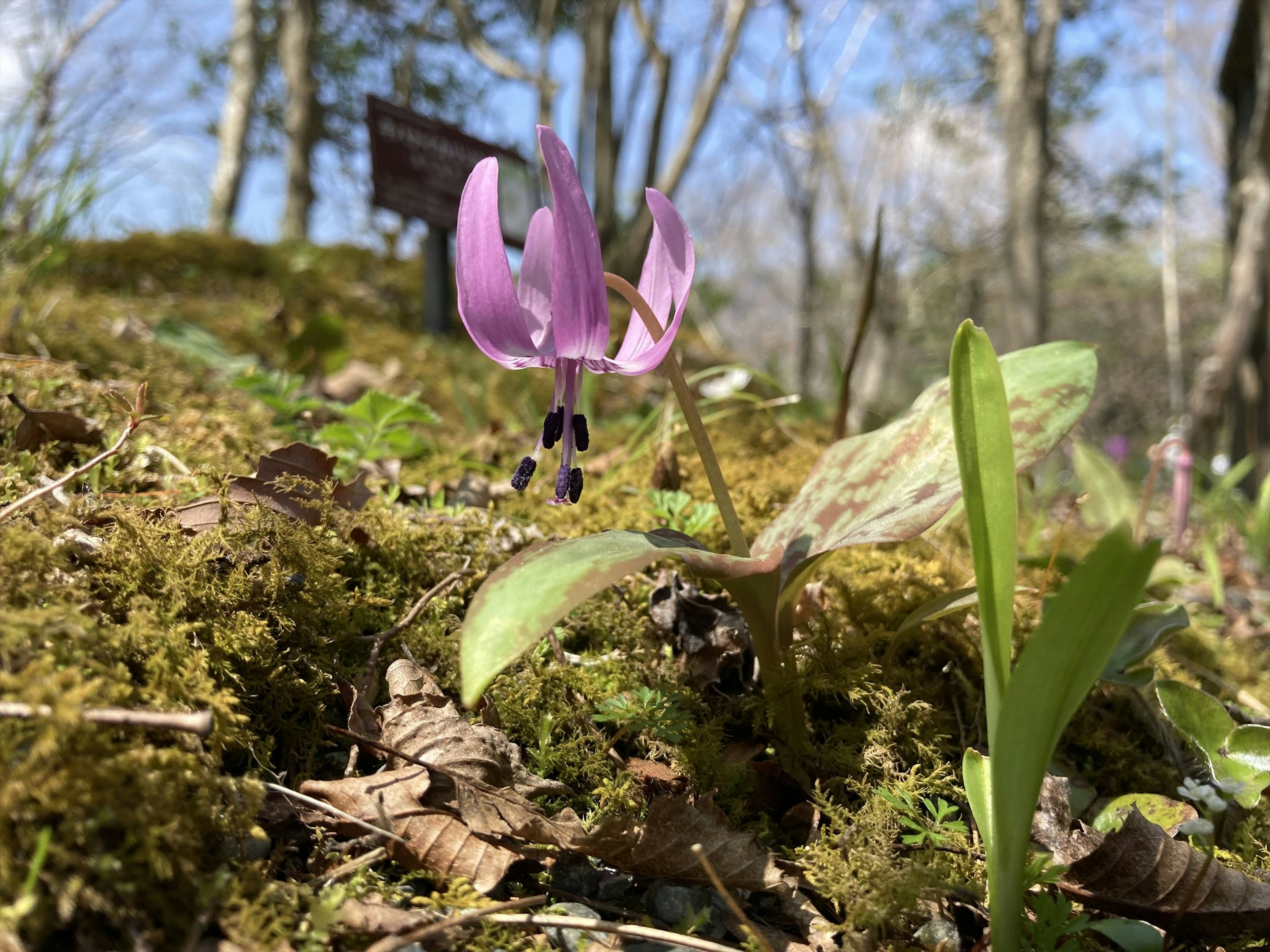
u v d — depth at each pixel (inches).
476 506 16.3
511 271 8.3
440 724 9.5
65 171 21.3
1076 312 172.4
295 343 25.0
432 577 12.5
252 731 9.3
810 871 8.8
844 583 13.4
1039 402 10.0
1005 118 80.5
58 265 26.4
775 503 17.0
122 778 7.1
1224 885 8.8
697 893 8.7
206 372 23.4
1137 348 167.3
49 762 6.8
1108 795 11.8
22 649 7.6
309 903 7.6
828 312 180.4
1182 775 12.1
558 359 9.0
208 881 7.2
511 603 7.3
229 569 10.4
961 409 7.2
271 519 10.9
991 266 166.9
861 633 12.7
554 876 8.7
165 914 6.9
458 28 64.7
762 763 10.4
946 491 9.8
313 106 89.4
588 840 8.6
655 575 13.8
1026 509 20.2
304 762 9.4
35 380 14.8
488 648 7.0
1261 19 45.4
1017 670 6.9
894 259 157.6
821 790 10.3
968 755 8.5
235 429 16.6
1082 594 6.5
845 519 10.5
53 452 12.7
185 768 7.6
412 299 49.8
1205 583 22.2
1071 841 9.6
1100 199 150.8
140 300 35.0
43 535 9.1
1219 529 30.2
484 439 22.1
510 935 7.9
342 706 10.2
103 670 7.9
